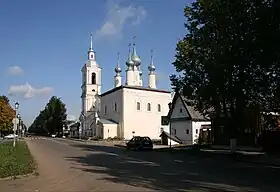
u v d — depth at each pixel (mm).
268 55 18078
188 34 28969
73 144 55281
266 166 21719
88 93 97125
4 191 12797
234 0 21297
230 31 22594
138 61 94688
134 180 15297
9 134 106188
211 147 39438
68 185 14094
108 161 25297
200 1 27047
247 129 36219
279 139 31906
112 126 81062
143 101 82312
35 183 14719
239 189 12781
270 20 17141
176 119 55938
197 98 28562
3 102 89438
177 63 29578
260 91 24250
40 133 151625
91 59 98438
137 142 40125
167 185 13828
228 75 23109
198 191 12406
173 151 36406
